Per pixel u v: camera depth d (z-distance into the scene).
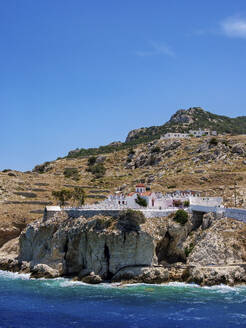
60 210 148.75
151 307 97.94
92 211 137.75
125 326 86.56
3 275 141.25
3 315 95.94
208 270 118.12
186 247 131.88
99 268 126.62
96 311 96.50
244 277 117.31
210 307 96.75
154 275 120.38
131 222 126.06
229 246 123.00
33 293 114.56
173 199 149.62
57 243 138.75
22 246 153.88
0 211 191.62
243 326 85.25
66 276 136.12
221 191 171.75
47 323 90.06
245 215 127.50
